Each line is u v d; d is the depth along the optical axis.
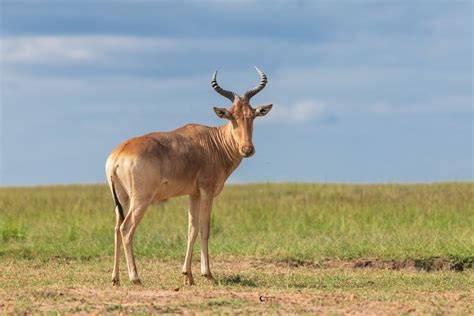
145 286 46.19
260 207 82.19
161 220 76.31
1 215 78.00
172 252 60.34
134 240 63.81
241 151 48.50
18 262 57.25
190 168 47.38
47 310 37.88
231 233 69.44
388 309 38.72
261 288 45.88
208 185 48.38
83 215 77.50
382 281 49.38
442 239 61.47
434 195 88.81
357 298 41.84
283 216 76.81
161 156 46.12
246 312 37.72
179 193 47.81
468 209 77.25
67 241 64.06
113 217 75.12
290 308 38.78
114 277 46.59
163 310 37.91
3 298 40.97
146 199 45.66
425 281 49.47
